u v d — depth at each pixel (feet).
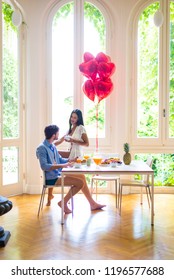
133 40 19.22
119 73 19.02
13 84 18.69
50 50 19.26
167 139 19.42
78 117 16.02
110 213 15.38
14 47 18.67
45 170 14.26
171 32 19.19
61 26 19.33
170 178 19.72
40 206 15.08
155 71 19.34
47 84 19.39
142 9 19.13
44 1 18.83
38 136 19.24
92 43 19.34
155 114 19.48
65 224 13.73
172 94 19.35
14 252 10.82
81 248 11.18
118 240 11.94
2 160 18.12
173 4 19.08
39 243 11.62
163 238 12.16
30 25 18.89
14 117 18.89
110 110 19.44
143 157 19.58
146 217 14.79
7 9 18.15
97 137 19.17
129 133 19.48
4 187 18.34
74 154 15.97
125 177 19.63
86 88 17.44
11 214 15.19
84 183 15.57
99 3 19.13
